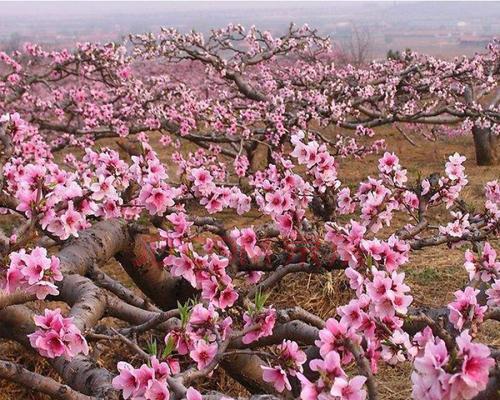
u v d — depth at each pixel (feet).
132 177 12.46
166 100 38.40
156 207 11.34
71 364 10.32
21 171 12.55
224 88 50.01
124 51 36.19
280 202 11.99
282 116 31.81
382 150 46.91
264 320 8.52
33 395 13.69
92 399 9.32
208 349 8.15
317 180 12.55
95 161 12.94
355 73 41.16
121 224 14.23
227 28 37.04
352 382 5.99
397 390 14.34
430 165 42.19
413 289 20.02
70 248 13.21
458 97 40.32
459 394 5.48
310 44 37.99
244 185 28.86
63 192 10.06
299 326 10.68
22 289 9.25
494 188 14.39
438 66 37.83
